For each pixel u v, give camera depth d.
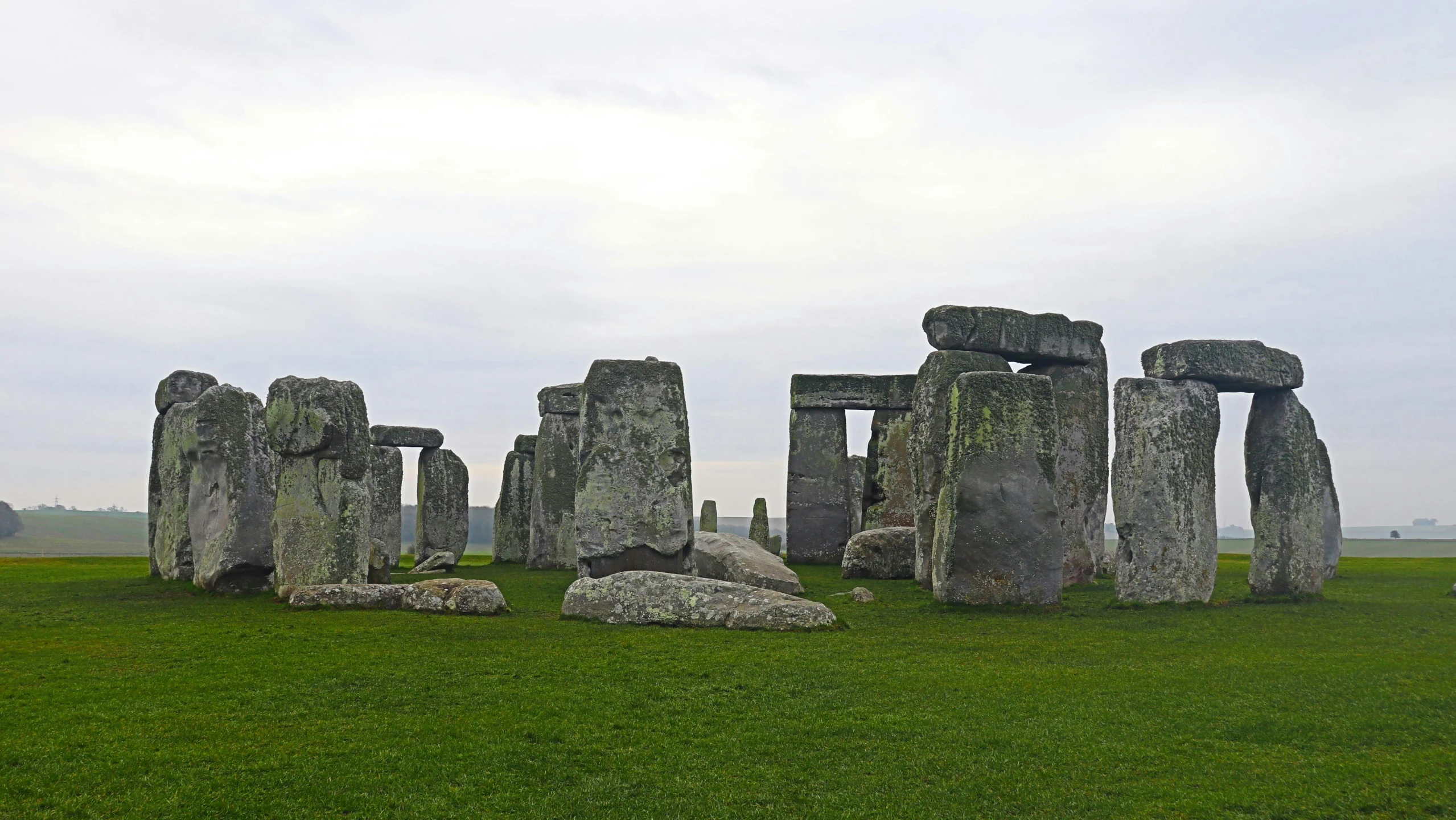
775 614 14.05
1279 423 18.44
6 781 7.73
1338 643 13.42
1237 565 27.81
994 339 21.91
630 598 14.54
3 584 19.67
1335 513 23.44
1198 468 17.16
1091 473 23.27
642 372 19.42
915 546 22.47
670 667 11.45
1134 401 17.20
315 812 7.44
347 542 16.95
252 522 18.00
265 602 16.59
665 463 19.17
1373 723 9.48
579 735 9.11
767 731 9.34
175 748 8.50
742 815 7.59
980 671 11.59
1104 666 11.95
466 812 7.52
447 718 9.50
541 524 27.00
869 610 16.67
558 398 27.30
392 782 7.97
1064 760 8.67
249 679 10.66
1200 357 17.17
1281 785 8.04
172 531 20.72
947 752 8.84
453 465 30.81
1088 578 22.31
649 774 8.29
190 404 20.47
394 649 12.27
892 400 29.91
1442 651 12.77
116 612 15.45
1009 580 16.42
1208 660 12.24
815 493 30.20
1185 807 7.70
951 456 16.83
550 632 13.55
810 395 30.34
